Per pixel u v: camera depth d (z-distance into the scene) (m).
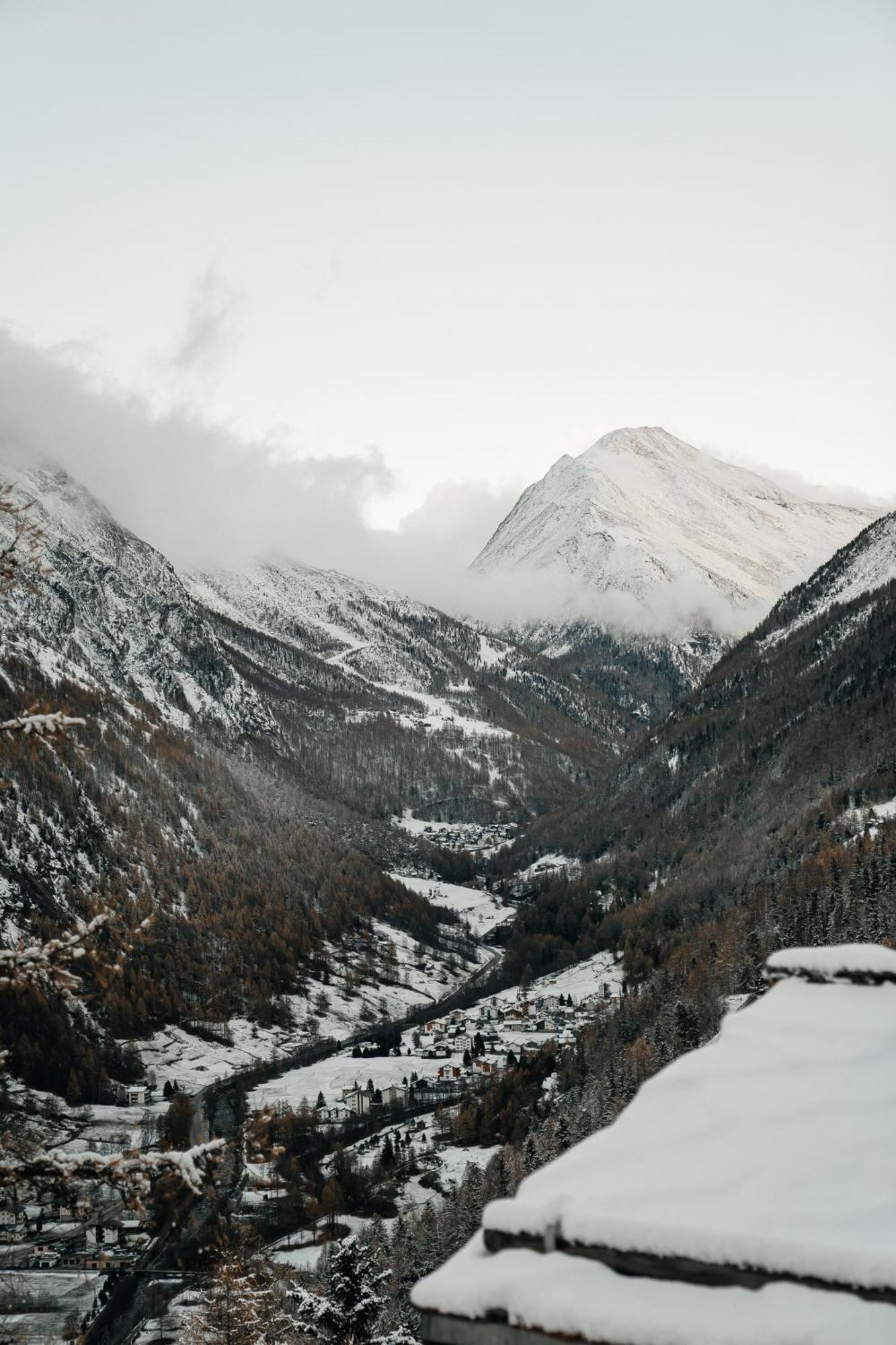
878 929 135.50
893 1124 8.16
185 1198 15.21
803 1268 6.50
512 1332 6.80
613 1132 8.49
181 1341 49.72
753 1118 8.44
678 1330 6.35
